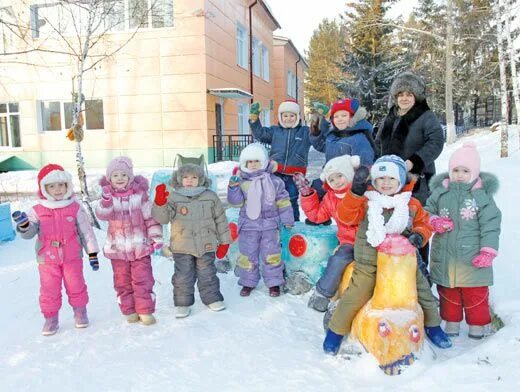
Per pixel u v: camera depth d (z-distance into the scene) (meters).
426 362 2.85
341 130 4.25
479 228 3.21
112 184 3.76
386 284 2.98
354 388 2.70
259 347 3.27
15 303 4.19
